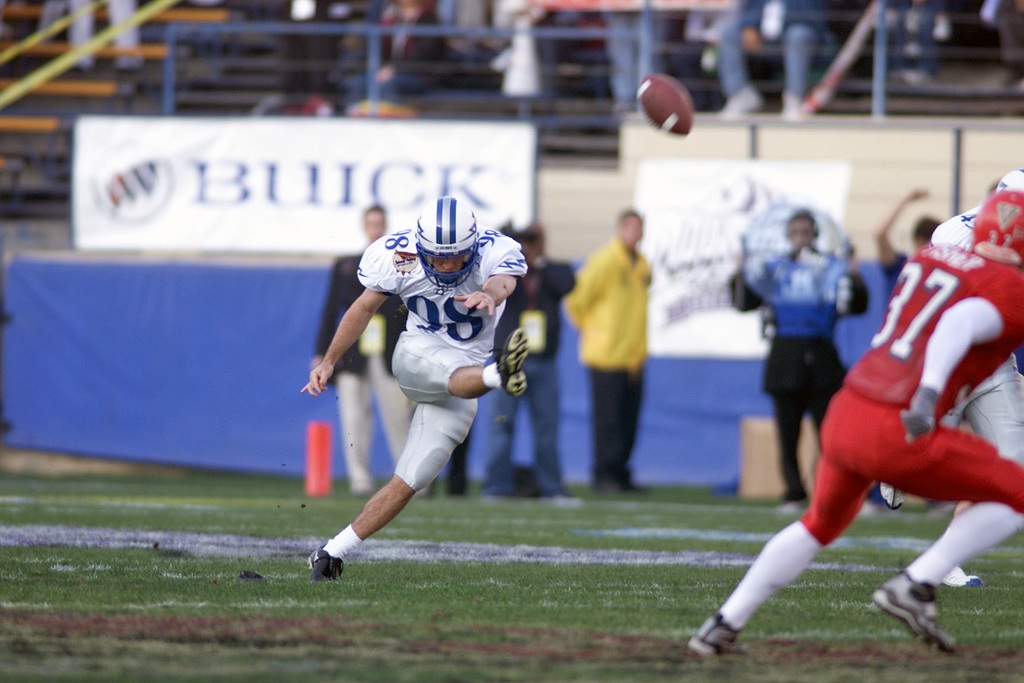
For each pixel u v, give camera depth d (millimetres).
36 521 24391
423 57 48781
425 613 13953
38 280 43219
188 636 12266
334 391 42594
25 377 43188
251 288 42625
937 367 11195
